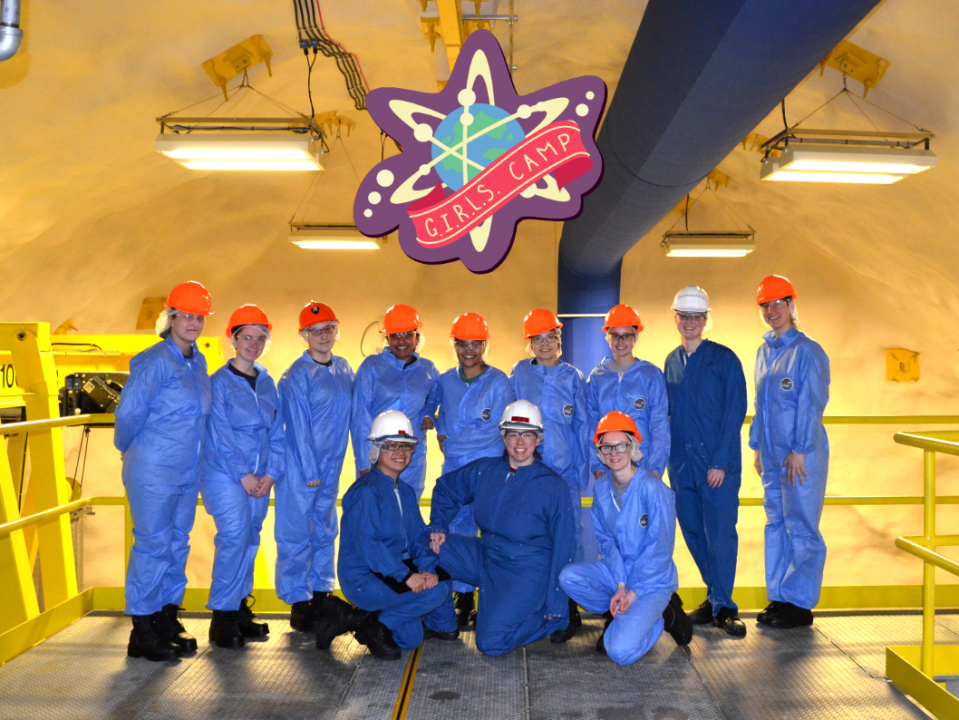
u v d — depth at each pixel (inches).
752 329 422.0
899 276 353.4
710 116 123.0
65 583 186.2
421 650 151.7
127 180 286.4
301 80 261.4
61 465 189.3
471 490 160.1
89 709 126.5
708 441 164.2
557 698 129.5
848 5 86.9
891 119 220.4
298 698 130.1
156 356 143.8
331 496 174.9
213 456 155.0
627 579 150.3
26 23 185.0
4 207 250.2
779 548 167.5
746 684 134.7
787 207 364.8
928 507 135.5
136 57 213.6
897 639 155.6
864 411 420.5
